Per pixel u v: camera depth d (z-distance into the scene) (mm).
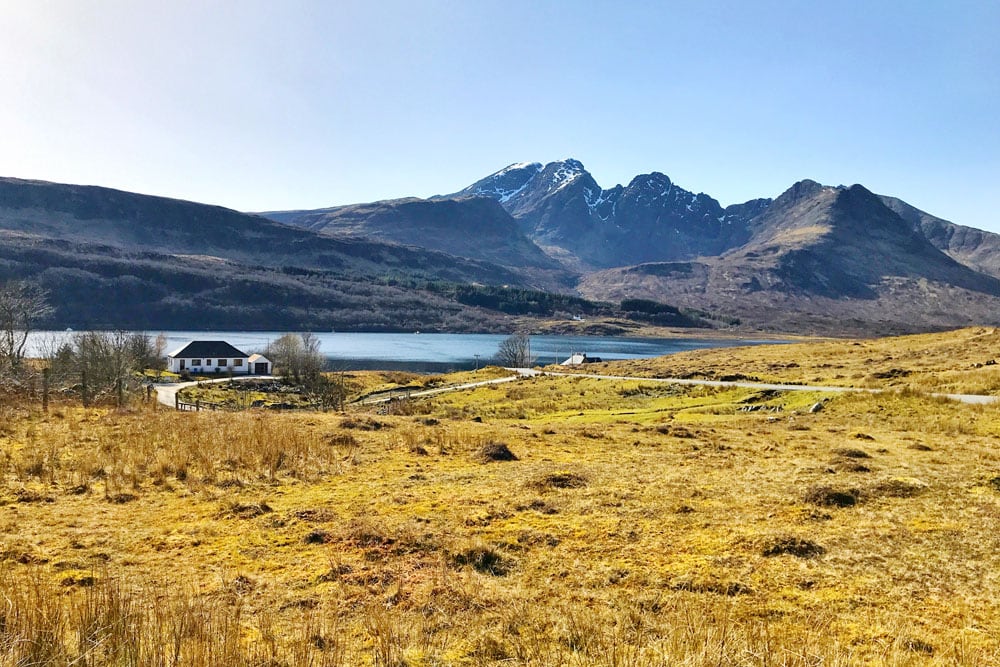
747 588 9398
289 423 26375
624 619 8336
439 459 19844
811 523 12531
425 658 7258
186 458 17766
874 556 10625
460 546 11148
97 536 11461
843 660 7035
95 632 7137
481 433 25344
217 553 10828
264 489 15445
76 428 22922
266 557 10719
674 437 25312
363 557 10773
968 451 20281
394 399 67250
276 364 104438
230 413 30984
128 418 26781
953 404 30875
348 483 16344
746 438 24828
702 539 11680
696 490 15312
